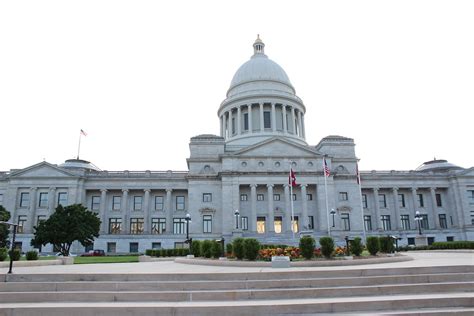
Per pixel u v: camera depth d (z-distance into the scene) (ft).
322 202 253.24
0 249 94.17
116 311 43.93
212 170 267.80
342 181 266.36
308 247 83.10
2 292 50.98
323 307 44.06
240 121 326.65
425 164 321.11
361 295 50.03
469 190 286.25
